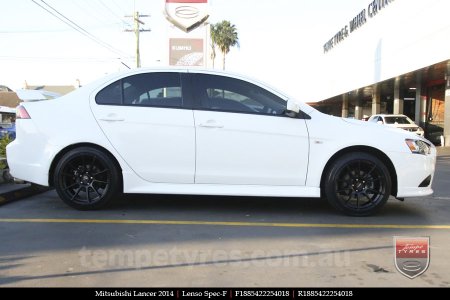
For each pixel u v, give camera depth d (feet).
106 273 11.82
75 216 17.80
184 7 60.23
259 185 18.17
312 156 18.07
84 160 18.33
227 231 15.94
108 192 18.40
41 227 16.19
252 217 18.07
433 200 22.25
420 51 65.10
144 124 18.06
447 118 72.28
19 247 13.92
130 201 20.59
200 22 60.39
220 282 11.30
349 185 18.26
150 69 18.78
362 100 124.16
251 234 15.60
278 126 18.04
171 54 60.49
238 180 18.10
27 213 18.29
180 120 18.02
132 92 18.54
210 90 18.48
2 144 26.04
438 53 59.52
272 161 18.03
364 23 89.97
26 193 21.80
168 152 18.06
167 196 21.75
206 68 18.79
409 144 18.16
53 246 14.03
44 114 18.56
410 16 68.59
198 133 17.98
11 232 15.55
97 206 18.57
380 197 18.13
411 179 18.13
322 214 18.75
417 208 20.27
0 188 21.52
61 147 18.17
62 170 18.25
